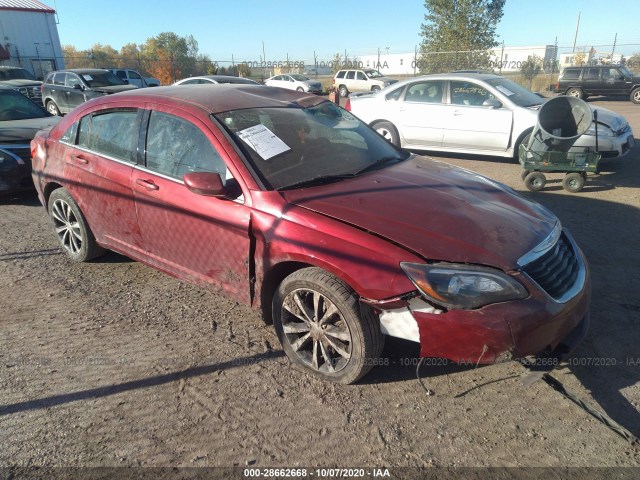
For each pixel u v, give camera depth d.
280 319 3.04
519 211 3.10
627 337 3.34
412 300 2.54
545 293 2.58
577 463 2.34
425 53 25.11
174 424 2.62
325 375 2.92
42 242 5.24
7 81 18.33
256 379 2.98
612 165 8.49
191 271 3.49
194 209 3.28
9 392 2.88
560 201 6.54
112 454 2.43
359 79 28.55
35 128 7.11
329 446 2.47
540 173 7.03
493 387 2.89
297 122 3.74
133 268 4.55
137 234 3.80
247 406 2.75
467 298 2.45
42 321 3.65
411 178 3.40
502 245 2.66
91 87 16.03
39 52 28.48
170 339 3.41
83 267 4.57
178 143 3.49
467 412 2.69
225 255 3.21
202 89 3.98
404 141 9.35
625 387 2.86
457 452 2.42
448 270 2.49
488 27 25.56
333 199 2.98
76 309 3.82
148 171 3.62
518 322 2.45
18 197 7.07
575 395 2.71
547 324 2.53
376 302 2.59
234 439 2.52
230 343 3.35
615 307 3.72
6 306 3.88
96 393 2.87
